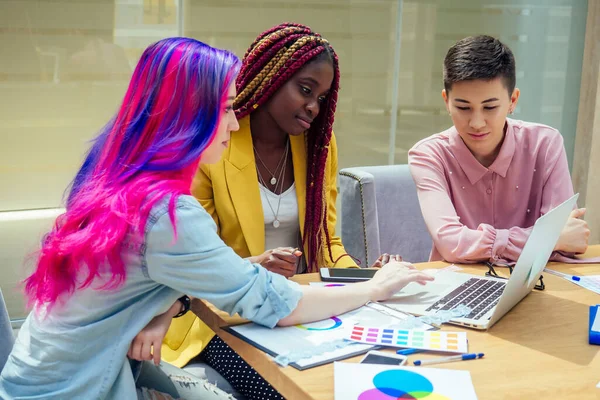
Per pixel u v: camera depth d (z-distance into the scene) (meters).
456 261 1.83
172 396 1.37
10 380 1.26
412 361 1.16
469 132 1.94
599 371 1.15
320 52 1.82
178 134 1.26
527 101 4.16
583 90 4.19
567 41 4.15
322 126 1.94
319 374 1.11
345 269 1.70
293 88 1.82
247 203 1.88
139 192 1.20
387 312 1.39
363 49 3.72
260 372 1.19
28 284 1.28
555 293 1.57
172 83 1.26
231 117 1.37
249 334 1.27
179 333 1.82
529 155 2.07
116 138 1.28
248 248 1.88
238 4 3.40
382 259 1.76
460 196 2.09
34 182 3.15
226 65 1.30
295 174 1.96
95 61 3.17
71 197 1.33
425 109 3.93
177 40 1.31
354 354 1.19
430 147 2.10
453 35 3.89
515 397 1.04
